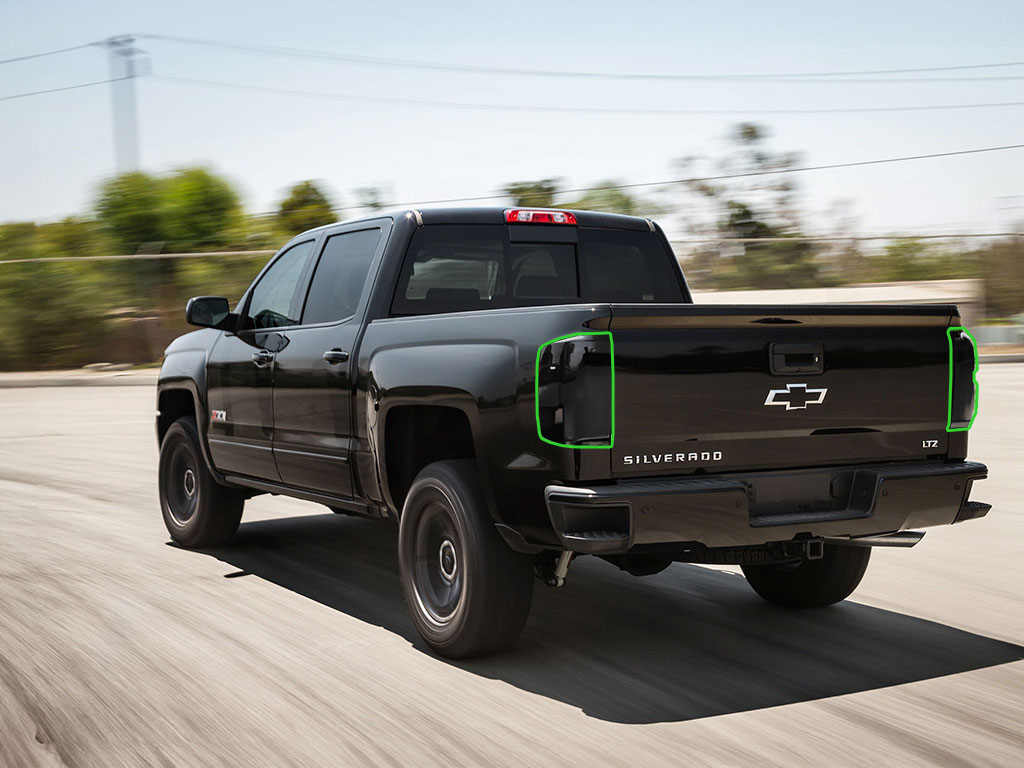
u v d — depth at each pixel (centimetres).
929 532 734
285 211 2938
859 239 2466
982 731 377
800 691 421
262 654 470
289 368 583
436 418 508
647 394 400
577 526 394
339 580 616
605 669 450
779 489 428
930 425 461
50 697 413
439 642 462
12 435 1370
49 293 2408
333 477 550
